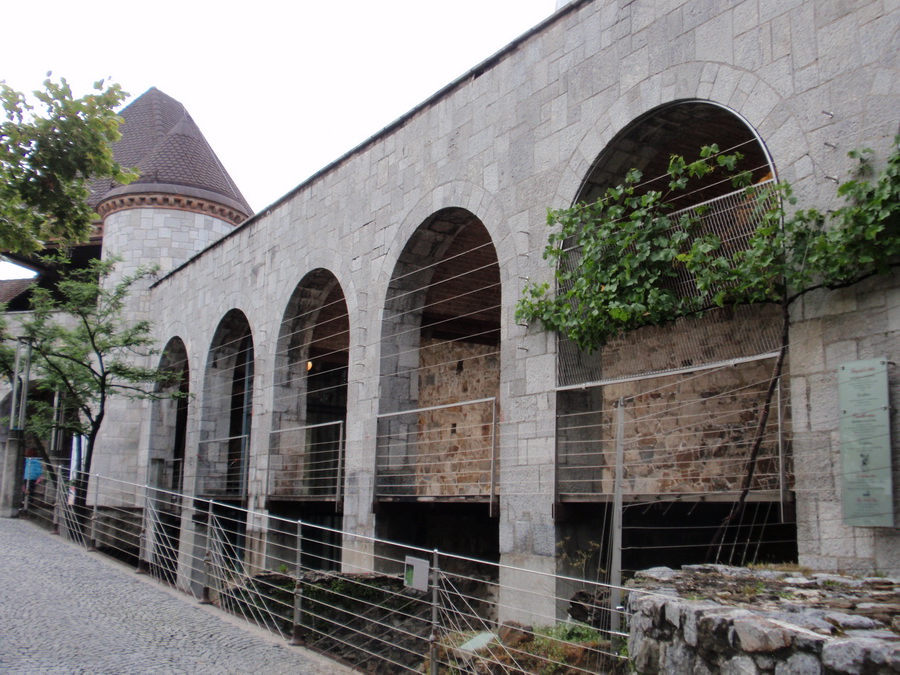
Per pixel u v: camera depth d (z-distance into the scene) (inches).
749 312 346.9
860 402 263.1
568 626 317.1
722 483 379.6
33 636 316.2
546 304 380.2
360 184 551.5
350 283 546.0
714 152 320.8
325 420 835.4
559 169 393.7
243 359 824.3
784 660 148.3
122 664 287.0
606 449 433.7
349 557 499.8
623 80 366.9
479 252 552.7
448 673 303.6
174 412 879.1
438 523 515.5
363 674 293.9
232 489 773.3
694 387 396.8
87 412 741.3
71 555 523.2
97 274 798.5
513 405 401.4
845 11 286.4
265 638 341.4
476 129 451.2
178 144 1033.5
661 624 180.9
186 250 975.0
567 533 371.9
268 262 663.1
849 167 278.7
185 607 394.3
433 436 677.9
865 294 269.6
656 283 335.6
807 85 295.1
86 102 351.9
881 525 253.1
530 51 421.1
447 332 643.5
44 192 355.3
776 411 360.8
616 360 433.4
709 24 332.5
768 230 286.8
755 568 251.0
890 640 147.3
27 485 749.3
